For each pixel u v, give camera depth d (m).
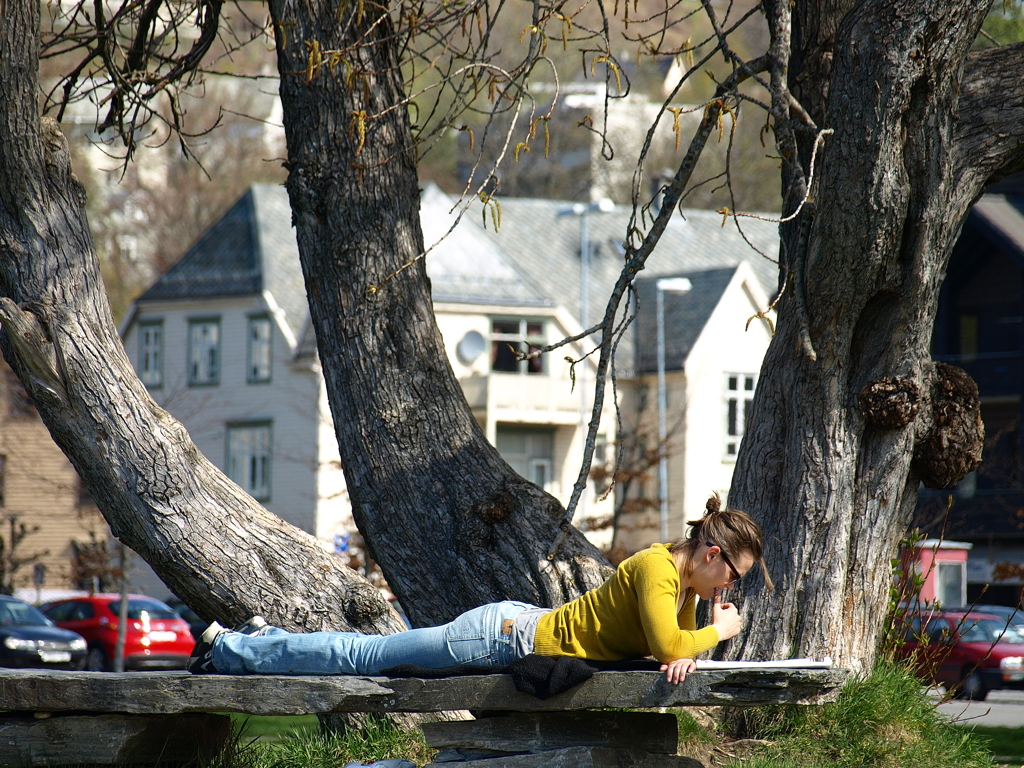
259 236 71.12
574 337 11.40
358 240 13.18
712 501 8.97
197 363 70.44
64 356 11.79
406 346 13.20
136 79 16.78
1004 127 12.51
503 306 69.62
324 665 9.40
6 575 57.91
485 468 13.05
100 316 12.23
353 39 13.41
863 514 12.50
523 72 12.40
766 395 13.05
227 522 12.26
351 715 12.39
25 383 11.91
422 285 13.55
